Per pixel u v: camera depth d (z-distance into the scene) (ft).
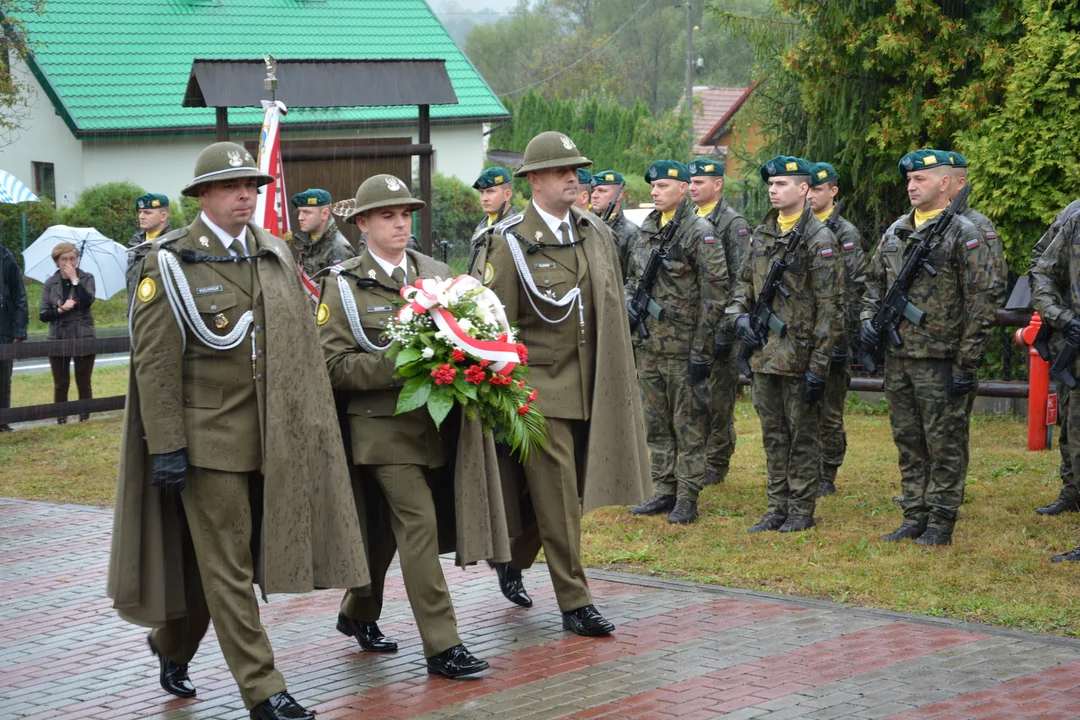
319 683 17.65
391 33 94.17
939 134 42.47
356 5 95.09
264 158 31.14
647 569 23.65
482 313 17.54
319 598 22.49
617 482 20.10
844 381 29.27
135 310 15.78
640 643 18.97
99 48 86.33
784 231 25.94
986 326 23.22
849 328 28.91
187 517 16.10
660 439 28.35
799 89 46.44
